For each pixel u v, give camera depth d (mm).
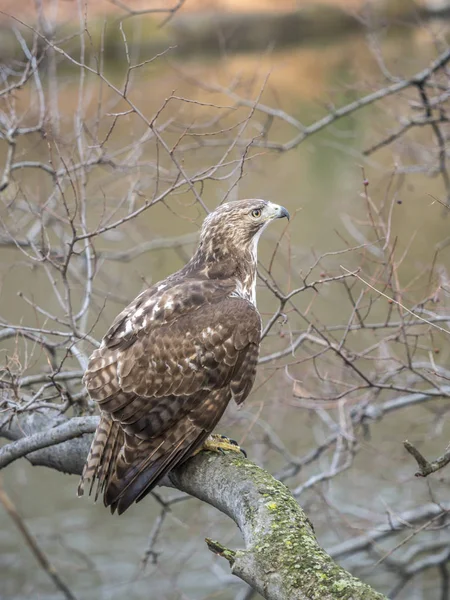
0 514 18578
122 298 14039
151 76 16094
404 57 15750
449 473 15281
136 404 7504
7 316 20094
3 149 14352
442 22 15758
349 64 17047
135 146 11484
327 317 17094
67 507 19219
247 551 5707
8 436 9117
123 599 16797
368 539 12578
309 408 11805
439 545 13445
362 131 16281
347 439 11625
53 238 14562
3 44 13414
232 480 6852
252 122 15672
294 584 5414
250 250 9000
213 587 16750
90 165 10859
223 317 7922
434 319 10273
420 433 17016
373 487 15727
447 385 12156
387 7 16031
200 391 7719
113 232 14492
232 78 17047
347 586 5262
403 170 12922
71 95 14273
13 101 11875
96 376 7613
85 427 7609
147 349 7672
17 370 8891
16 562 17641
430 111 12586
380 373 11922
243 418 12438
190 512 17406
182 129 12320
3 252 22031
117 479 7324
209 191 15758
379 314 16016
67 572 17250
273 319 8758
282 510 6188
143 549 17859
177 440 7445
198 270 8883
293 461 12492
